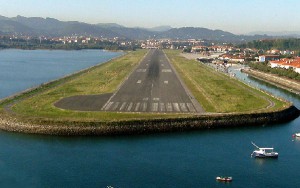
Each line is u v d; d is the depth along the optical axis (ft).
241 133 399.03
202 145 358.43
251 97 555.69
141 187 271.49
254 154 337.72
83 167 303.89
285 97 620.49
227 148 352.69
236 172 300.81
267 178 291.58
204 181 283.18
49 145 352.08
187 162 317.22
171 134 389.19
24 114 422.82
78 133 380.58
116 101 506.07
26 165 306.76
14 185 272.92
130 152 336.90
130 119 399.24
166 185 275.18
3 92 628.28
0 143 356.18
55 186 272.10
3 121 402.31
